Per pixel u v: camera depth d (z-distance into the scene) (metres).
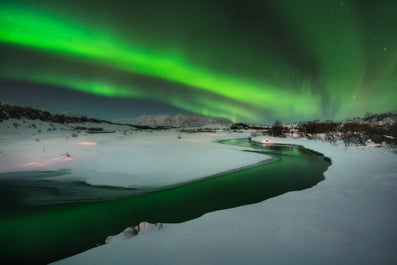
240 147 18.38
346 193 5.05
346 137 17.38
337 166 8.62
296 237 3.23
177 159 11.84
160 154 13.29
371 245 2.92
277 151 16.22
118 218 5.26
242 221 3.91
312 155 14.01
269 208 4.45
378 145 12.45
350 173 7.04
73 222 5.09
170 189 7.37
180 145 18.64
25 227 4.86
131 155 12.70
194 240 3.33
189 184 7.90
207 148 16.95
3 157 11.26
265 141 22.73
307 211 4.15
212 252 2.97
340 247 2.91
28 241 4.29
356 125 22.19
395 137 13.16
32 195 6.75
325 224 3.58
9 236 4.49
